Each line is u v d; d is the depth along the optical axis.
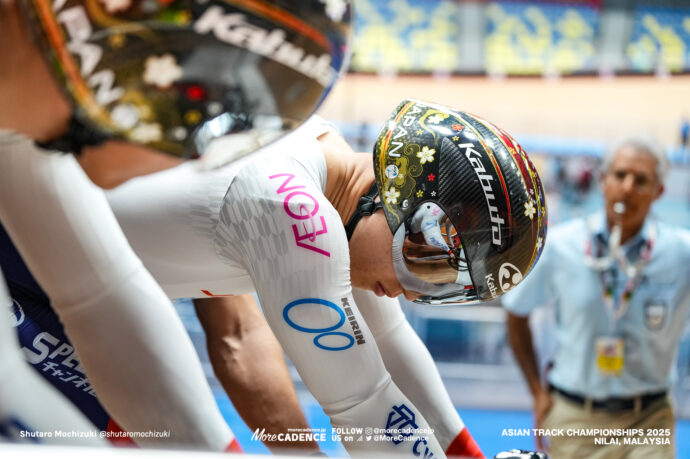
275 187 0.97
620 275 2.17
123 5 0.41
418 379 1.31
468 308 4.03
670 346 2.19
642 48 7.35
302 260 0.95
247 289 1.18
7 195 0.75
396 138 1.09
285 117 0.47
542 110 6.62
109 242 0.81
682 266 2.16
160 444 0.81
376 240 1.10
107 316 0.80
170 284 1.14
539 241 1.10
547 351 3.89
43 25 0.42
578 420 2.21
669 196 4.78
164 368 0.82
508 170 1.07
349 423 1.00
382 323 1.30
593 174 4.82
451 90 7.01
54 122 0.47
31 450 0.31
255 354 1.38
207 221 1.02
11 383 0.49
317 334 0.96
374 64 7.23
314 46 0.45
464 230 1.05
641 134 2.19
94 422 1.11
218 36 0.42
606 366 2.17
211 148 0.47
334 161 1.12
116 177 0.52
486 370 4.04
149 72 0.43
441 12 7.60
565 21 7.53
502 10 7.62
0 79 0.45
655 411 2.19
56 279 0.79
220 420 0.86
